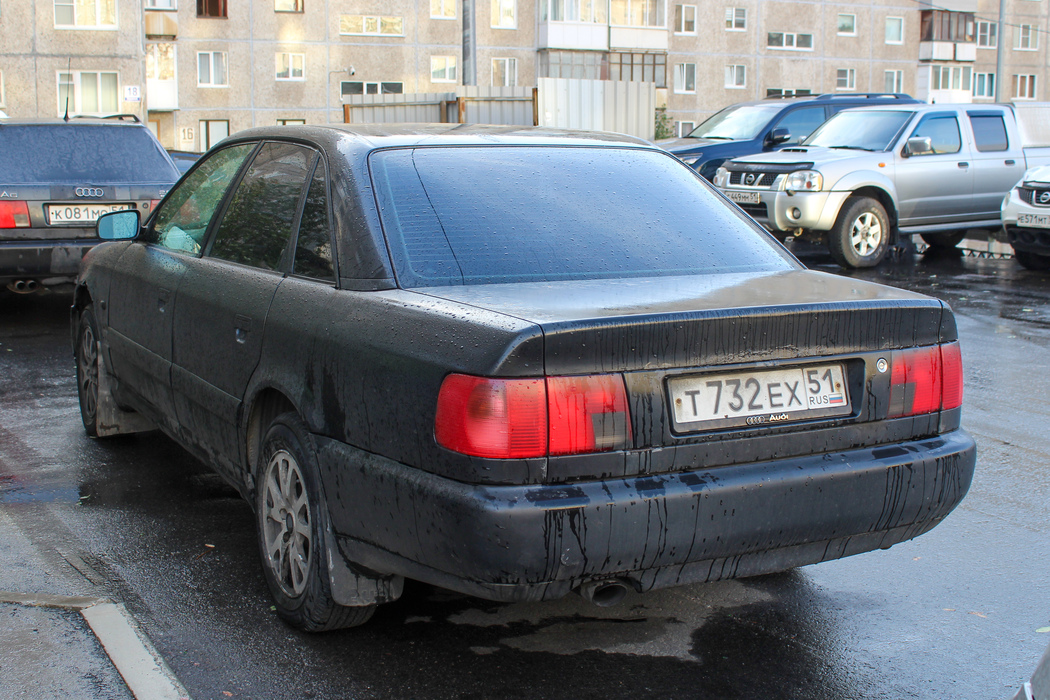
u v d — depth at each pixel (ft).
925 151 41.22
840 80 184.55
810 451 8.87
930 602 11.17
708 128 53.36
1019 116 45.42
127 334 14.84
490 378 7.86
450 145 11.30
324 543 9.52
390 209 10.13
